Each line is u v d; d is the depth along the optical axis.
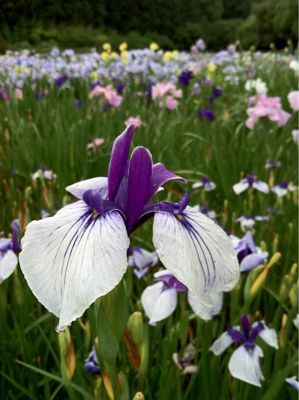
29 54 2.16
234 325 0.37
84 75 1.58
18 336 0.40
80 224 0.22
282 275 0.51
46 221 0.23
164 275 0.33
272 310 0.49
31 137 0.89
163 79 1.65
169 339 0.37
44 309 0.48
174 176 0.25
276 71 1.78
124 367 0.35
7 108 1.12
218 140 0.85
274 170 0.73
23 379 0.39
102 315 0.24
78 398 0.34
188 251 0.22
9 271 0.35
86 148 0.77
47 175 0.67
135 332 0.28
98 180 0.26
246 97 1.30
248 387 0.35
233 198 0.71
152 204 0.25
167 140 0.87
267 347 0.38
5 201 0.68
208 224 0.24
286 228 0.61
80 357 0.39
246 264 0.35
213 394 0.36
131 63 1.64
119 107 1.12
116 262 0.20
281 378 0.31
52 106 1.20
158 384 0.38
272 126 0.91
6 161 0.82
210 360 0.39
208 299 0.22
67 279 0.20
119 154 0.24
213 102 1.24
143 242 0.53
